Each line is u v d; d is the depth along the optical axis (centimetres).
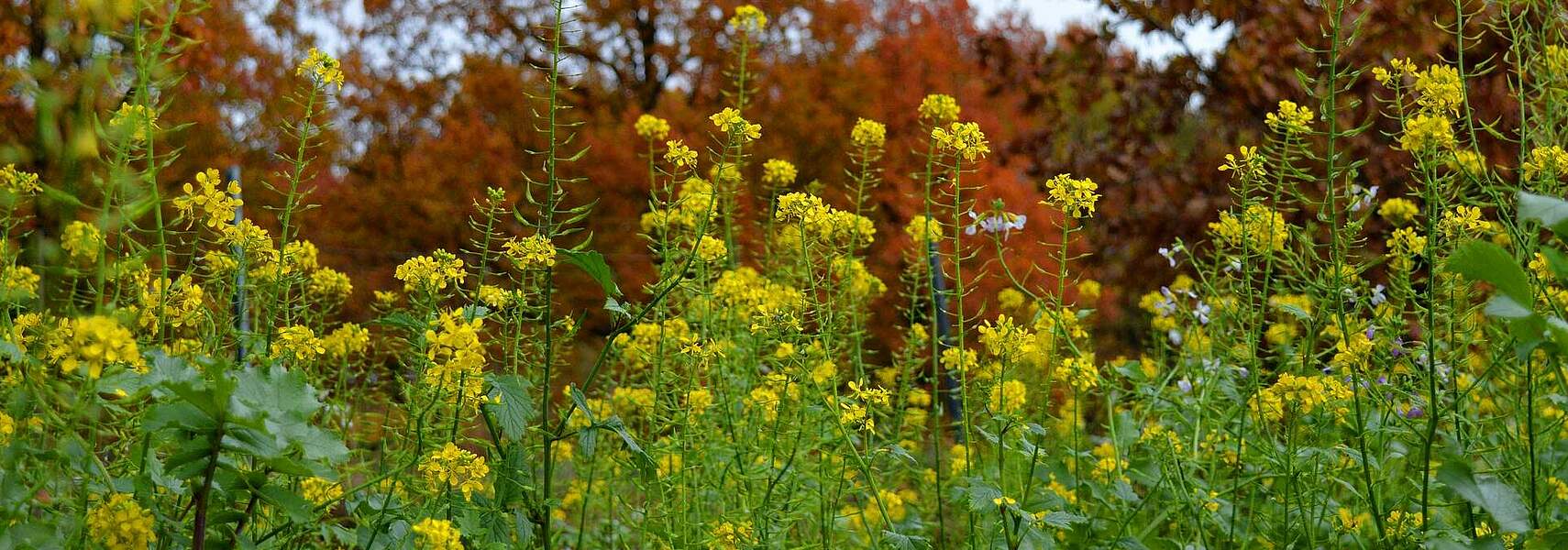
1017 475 364
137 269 241
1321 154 612
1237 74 739
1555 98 348
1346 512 319
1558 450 298
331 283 393
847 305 444
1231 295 412
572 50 1017
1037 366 409
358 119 1152
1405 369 322
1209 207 735
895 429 414
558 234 283
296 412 222
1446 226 317
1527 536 269
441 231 991
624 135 952
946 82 1012
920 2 1179
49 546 219
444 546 238
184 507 261
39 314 245
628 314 283
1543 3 379
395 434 285
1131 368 384
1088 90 814
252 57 910
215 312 286
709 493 379
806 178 935
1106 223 762
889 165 909
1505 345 288
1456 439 317
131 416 254
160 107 226
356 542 260
